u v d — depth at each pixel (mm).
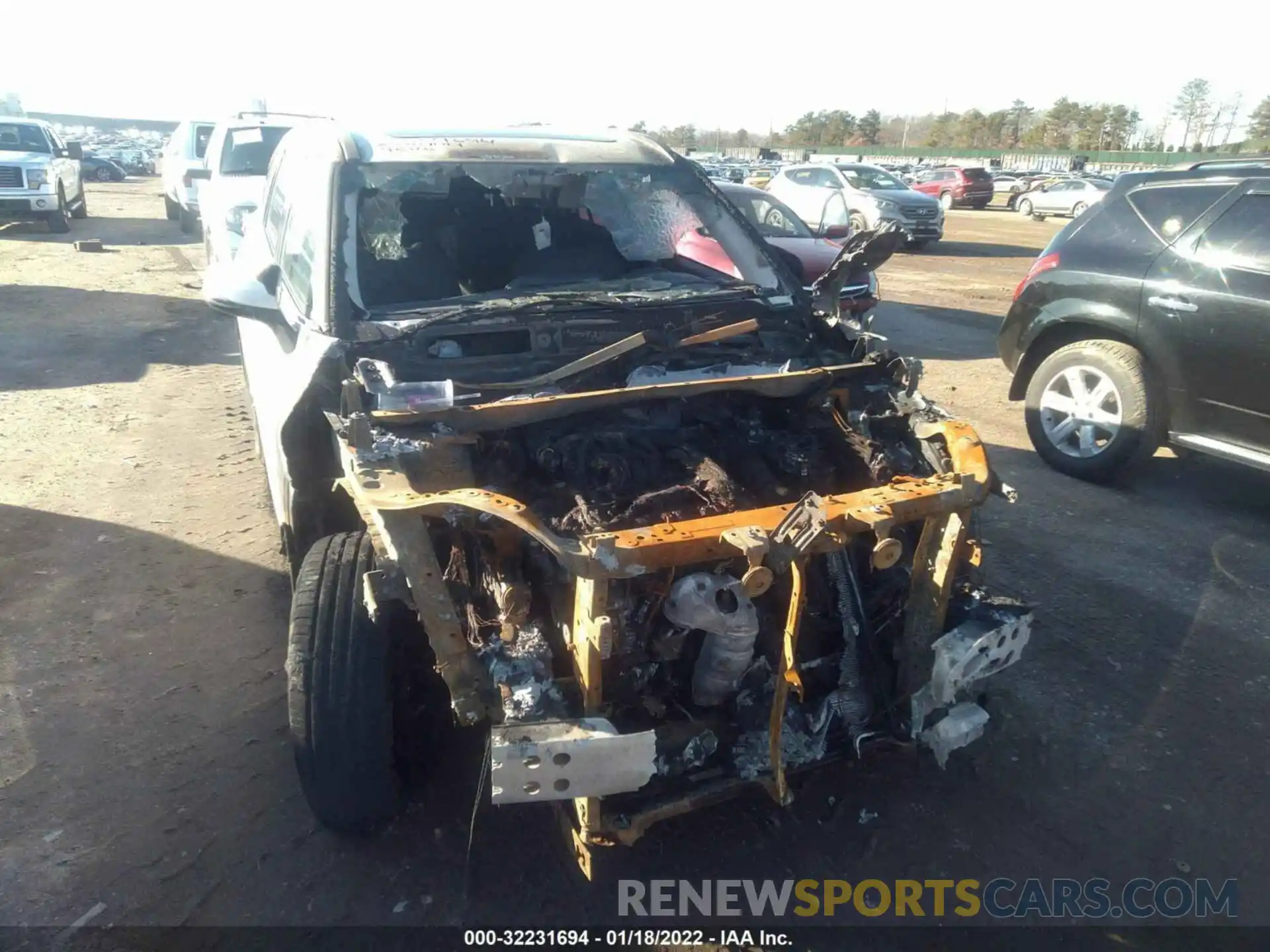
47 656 3666
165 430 6258
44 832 2809
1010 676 3688
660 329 3387
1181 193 5320
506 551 2451
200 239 16156
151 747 3189
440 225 3740
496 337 3273
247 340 4852
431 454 2533
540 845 2826
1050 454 5918
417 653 2812
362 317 3250
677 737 2475
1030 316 6023
